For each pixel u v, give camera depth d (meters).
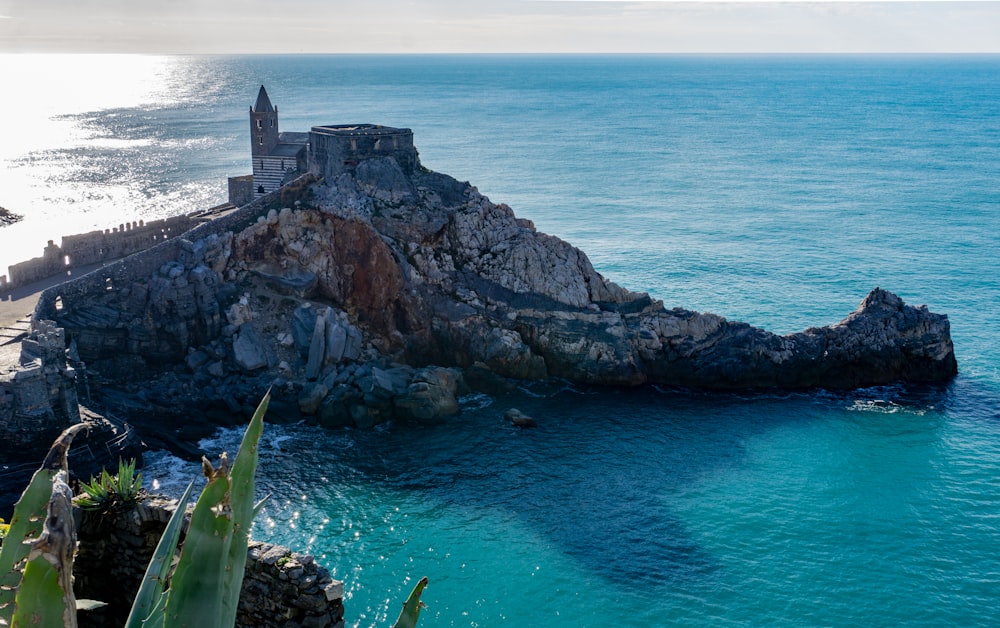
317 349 84.31
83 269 90.94
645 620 53.81
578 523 63.84
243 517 9.05
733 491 69.25
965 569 60.16
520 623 53.09
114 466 65.69
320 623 21.78
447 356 91.44
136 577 23.92
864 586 57.97
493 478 69.88
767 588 57.31
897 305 93.75
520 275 91.94
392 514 64.19
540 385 88.69
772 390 89.44
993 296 122.62
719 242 152.88
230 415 78.38
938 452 76.88
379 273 91.00
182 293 83.62
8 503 60.50
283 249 92.38
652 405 85.12
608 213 179.25
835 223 170.62
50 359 65.38
